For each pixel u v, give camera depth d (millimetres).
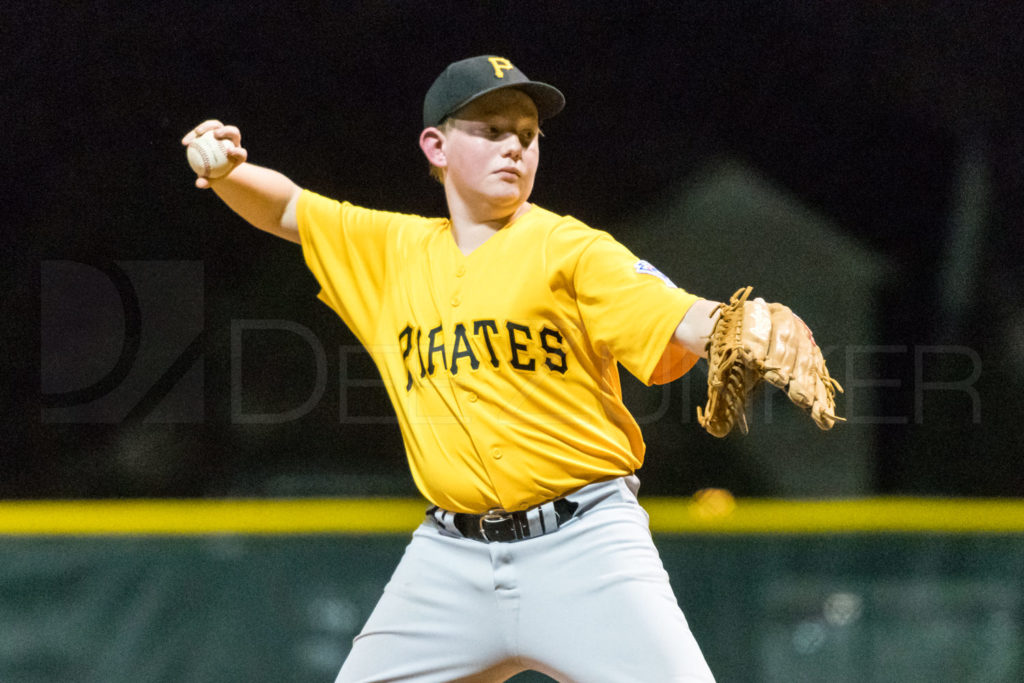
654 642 8352
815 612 15312
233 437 23656
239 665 15359
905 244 23953
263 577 15539
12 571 15320
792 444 22453
